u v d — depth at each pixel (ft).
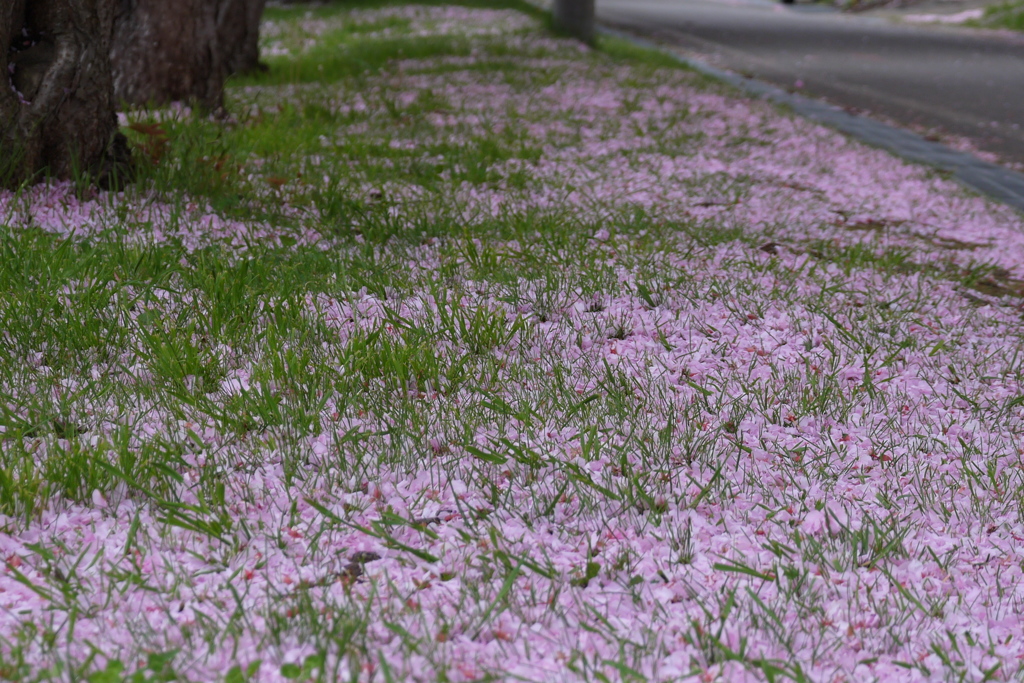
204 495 10.00
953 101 47.70
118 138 19.93
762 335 15.70
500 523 10.00
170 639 7.85
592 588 9.04
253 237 18.19
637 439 11.59
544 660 7.93
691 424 12.21
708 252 19.85
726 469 11.35
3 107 17.79
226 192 20.31
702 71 56.44
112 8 19.26
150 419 11.50
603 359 13.94
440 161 27.02
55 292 14.10
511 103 38.58
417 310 15.39
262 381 12.00
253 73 43.60
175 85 31.63
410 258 17.95
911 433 12.69
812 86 52.06
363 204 21.01
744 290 17.34
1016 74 58.90
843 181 28.81
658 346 14.98
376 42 61.46
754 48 71.82
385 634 8.07
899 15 111.86
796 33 84.33
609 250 19.15
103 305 13.91
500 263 17.62
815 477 11.32
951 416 13.30
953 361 15.26
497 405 12.23
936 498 11.05
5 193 17.84
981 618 8.93
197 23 31.55
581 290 16.99
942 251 21.72
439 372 13.15
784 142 34.35
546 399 12.64
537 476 10.88
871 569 9.50
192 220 18.52
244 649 7.79
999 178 30.58
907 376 14.56
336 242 18.35
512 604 8.66
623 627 8.44
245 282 15.15
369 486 10.53
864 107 45.09
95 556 8.90
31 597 8.35
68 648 7.61
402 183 23.73
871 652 8.33
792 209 24.70
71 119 18.72
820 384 13.96
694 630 8.37
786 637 8.38
